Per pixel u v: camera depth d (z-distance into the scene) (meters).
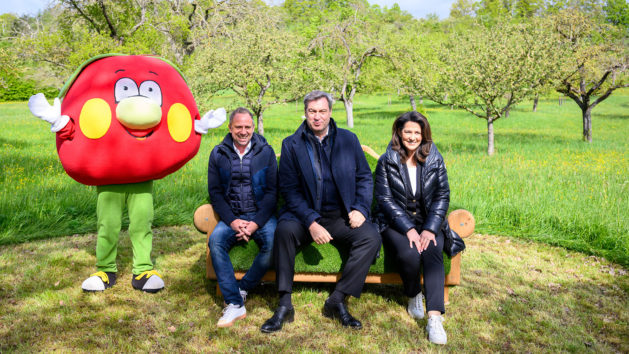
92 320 3.03
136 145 3.23
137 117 3.09
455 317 3.21
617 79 17.06
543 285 3.85
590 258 4.56
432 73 15.93
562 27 16.50
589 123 17.45
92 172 3.23
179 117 3.41
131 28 21.80
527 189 6.86
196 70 16.66
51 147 12.62
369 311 3.29
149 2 22.94
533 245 4.99
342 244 3.23
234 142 3.37
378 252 3.15
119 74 3.22
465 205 6.03
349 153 3.25
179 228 5.39
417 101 45.91
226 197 3.33
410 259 3.05
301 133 3.25
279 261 3.06
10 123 20.12
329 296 3.33
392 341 2.85
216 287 3.59
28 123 20.23
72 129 3.14
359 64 23.14
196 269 4.06
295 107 38.53
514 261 4.45
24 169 8.44
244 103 17.36
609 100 43.78
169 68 3.53
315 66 18.67
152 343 2.77
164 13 23.39
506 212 5.86
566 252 4.78
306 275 3.32
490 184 7.17
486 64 12.70
